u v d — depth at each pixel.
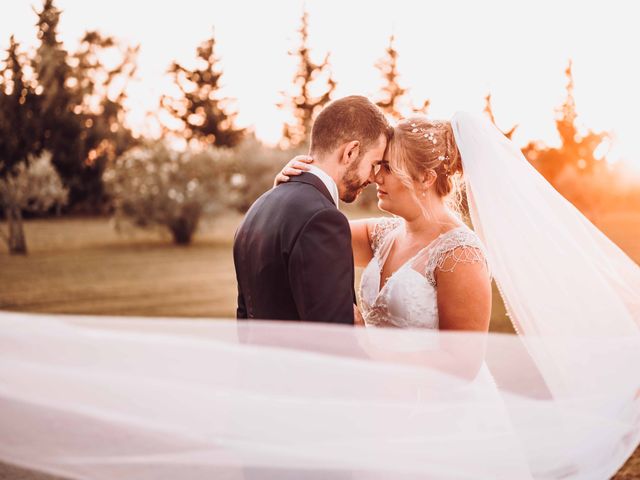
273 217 1.91
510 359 2.04
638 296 2.07
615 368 2.00
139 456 1.51
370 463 1.60
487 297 2.14
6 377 1.49
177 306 8.23
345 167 2.09
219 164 19.41
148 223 18.67
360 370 1.64
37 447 1.49
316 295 1.76
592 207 15.15
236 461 1.54
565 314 2.04
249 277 1.97
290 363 1.58
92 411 1.50
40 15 25.34
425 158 2.22
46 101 25.78
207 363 1.54
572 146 15.41
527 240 2.10
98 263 13.39
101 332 1.53
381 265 2.44
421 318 2.20
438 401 1.77
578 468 1.86
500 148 2.21
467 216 2.50
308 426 1.57
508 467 1.77
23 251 15.41
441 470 1.68
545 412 1.87
